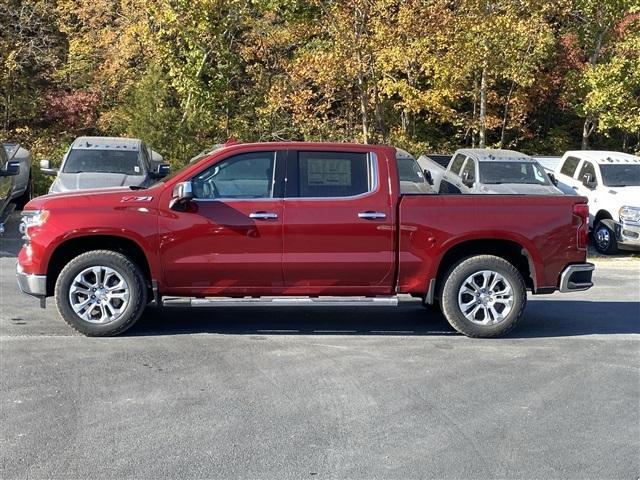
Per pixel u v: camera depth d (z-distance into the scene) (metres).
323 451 4.65
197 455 4.55
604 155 16.48
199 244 7.09
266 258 7.13
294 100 21.11
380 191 7.26
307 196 7.21
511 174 15.52
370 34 20.36
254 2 20.91
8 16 23.69
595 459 4.62
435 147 26.39
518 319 7.45
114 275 7.12
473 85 24.34
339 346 7.11
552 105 27.48
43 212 7.10
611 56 23.70
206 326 7.76
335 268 7.20
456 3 21.47
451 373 6.31
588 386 6.05
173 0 19.58
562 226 7.45
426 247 7.27
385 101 23.02
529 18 22.44
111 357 6.53
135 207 7.09
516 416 5.34
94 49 24.20
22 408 5.28
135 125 20.44
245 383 5.91
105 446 4.66
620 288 10.82
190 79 20.17
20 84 23.66
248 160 7.25
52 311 8.21
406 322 8.20
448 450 4.71
